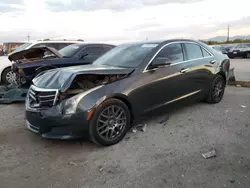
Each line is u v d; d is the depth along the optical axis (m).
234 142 3.54
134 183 2.63
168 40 4.62
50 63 6.61
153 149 3.40
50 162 3.13
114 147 3.51
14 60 7.40
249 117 4.61
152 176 2.75
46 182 2.70
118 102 3.60
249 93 6.68
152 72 4.04
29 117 3.61
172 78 4.32
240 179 2.64
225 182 2.59
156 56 4.19
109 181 2.69
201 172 2.79
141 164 3.01
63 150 3.46
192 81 4.77
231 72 7.99
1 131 4.20
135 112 3.84
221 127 4.13
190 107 5.31
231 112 4.93
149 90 3.97
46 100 3.50
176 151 3.31
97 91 3.43
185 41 4.87
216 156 3.14
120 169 2.92
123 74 3.79
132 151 3.36
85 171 2.91
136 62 4.10
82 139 3.58
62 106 3.33
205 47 5.29
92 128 3.36
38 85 3.79
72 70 3.88
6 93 6.22
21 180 2.75
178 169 2.87
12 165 3.07
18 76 6.89
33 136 3.97
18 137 3.94
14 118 4.91
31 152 3.42
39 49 6.98
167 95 4.30
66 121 3.28
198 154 3.22
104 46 7.98
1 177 2.80
